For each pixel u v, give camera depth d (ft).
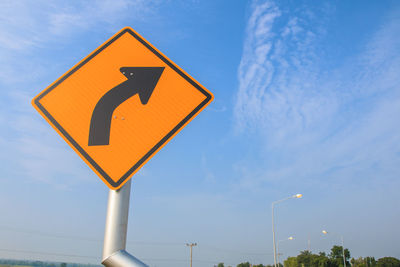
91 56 5.86
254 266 242.58
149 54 6.06
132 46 6.07
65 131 5.31
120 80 5.77
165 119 5.64
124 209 4.84
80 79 5.66
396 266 239.71
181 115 5.74
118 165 5.18
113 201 4.86
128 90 5.71
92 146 5.26
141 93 5.74
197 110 5.84
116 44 6.03
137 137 5.43
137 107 5.63
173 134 5.57
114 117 5.49
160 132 5.55
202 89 5.98
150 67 5.98
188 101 5.87
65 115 5.40
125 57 5.97
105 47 5.98
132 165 5.21
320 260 223.71
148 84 5.84
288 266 245.45
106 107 5.52
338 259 228.63
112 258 4.47
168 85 5.90
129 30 6.15
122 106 5.58
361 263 260.83
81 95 5.56
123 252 4.55
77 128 5.34
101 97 5.58
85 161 5.18
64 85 5.59
